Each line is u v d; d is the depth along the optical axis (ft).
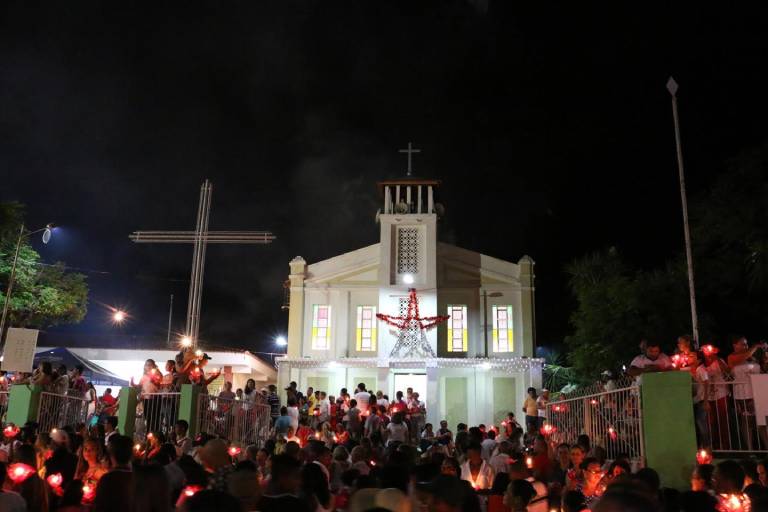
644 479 26.99
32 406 47.91
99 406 61.41
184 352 57.11
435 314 104.47
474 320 106.52
